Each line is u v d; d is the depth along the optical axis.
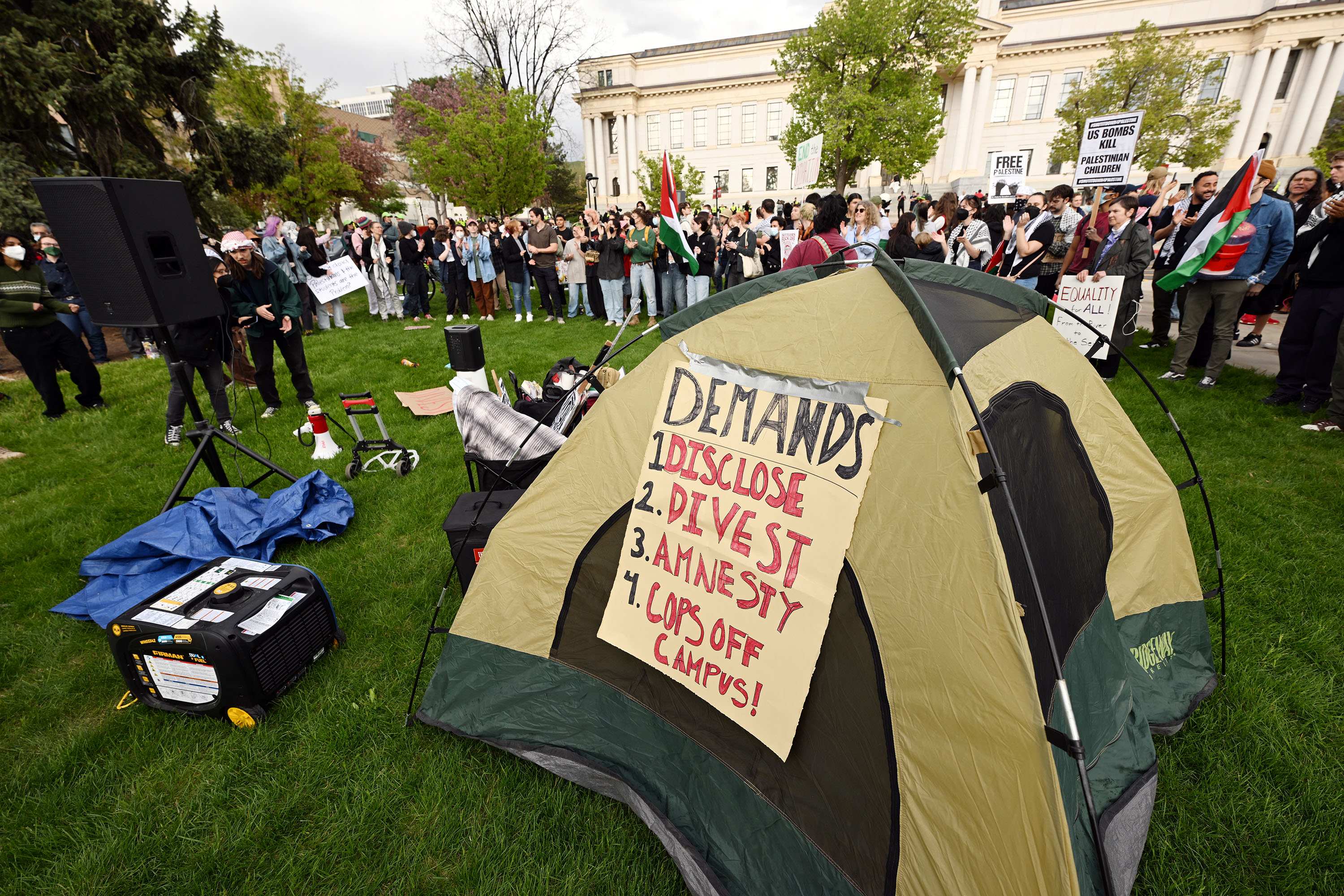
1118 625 2.27
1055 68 37.66
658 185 26.66
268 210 23.58
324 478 3.85
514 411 3.23
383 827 1.95
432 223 12.81
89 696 2.51
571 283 10.41
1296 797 1.94
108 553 3.12
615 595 2.13
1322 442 4.36
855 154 22.11
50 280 7.75
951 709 1.46
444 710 2.31
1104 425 2.28
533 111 17.75
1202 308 5.52
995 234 8.07
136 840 1.91
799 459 1.74
